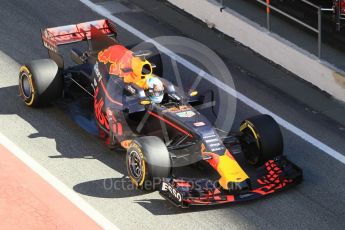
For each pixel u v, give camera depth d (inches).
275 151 1887.3
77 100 2146.9
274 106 2252.7
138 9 2780.5
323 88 2340.1
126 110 1934.1
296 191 1878.7
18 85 2293.3
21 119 2143.2
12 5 2765.7
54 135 2076.8
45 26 2635.3
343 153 2042.3
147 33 2630.4
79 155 1996.8
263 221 1769.2
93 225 1755.7
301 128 2153.1
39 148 2025.1
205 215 1782.7
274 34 2487.7
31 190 1873.8
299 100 2290.8
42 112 2172.7
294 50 2404.0
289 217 1786.4
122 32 2628.0
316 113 2229.3
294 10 2709.2
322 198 1859.0
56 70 2134.6
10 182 1900.8
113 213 1791.3
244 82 2368.4
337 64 2364.7
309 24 2613.2
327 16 2664.9
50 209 1812.3
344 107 2261.3
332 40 2511.1
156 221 1763.0
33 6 2765.7
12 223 1770.4
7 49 2485.2
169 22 2704.2
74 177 1914.4
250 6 2719.0
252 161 1923.0
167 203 1818.4
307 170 1967.3
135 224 1755.7
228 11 2615.7
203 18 2701.8
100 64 2054.6
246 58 2502.5
